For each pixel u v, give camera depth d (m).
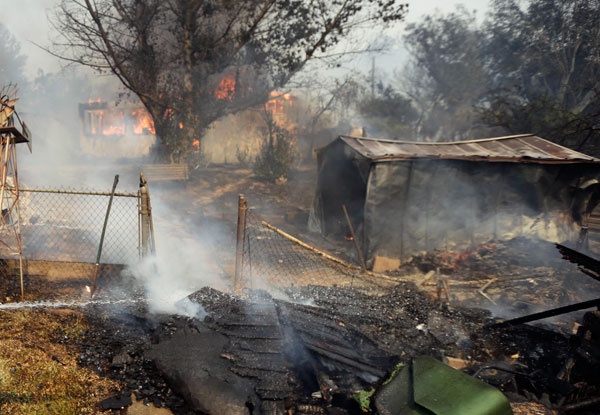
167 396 4.28
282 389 4.20
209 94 21.39
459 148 11.74
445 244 10.73
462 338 5.88
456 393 3.56
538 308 7.82
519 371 4.98
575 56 25.41
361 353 4.87
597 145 16.19
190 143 21.30
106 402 4.11
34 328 5.40
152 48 20.28
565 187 10.84
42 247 9.27
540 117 18.00
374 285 8.80
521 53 28.41
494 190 10.71
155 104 20.36
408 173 10.49
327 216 13.52
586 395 4.46
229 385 4.19
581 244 10.01
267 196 18.78
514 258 10.02
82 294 6.72
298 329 4.98
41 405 3.97
